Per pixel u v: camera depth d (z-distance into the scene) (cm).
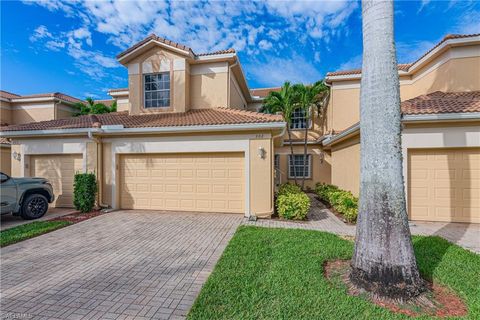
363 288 367
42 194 907
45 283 407
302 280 393
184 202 960
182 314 323
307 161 1725
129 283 406
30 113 1912
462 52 1041
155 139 959
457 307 331
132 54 1207
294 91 1534
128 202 999
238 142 897
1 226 762
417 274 361
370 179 382
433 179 819
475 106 761
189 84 1241
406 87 1371
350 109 1492
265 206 875
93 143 993
